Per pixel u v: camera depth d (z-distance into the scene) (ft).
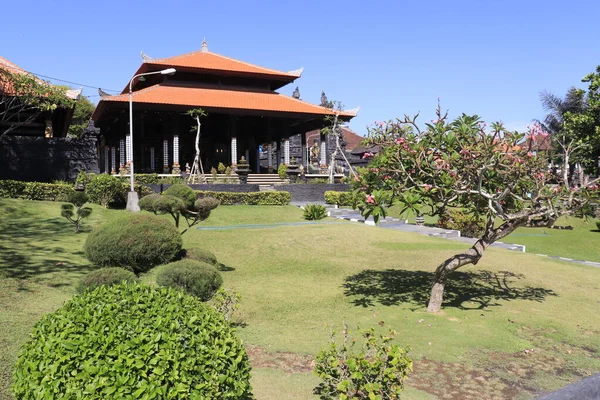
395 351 17.24
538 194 30.14
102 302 13.80
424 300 35.68
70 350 12.03
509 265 50.06
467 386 21.03
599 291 40.91
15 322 24.82
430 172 30.42
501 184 32.60
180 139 151.53
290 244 55.42
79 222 60.70
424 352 24.76
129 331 12.60
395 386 17.04
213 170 118.62
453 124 31.71
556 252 74.02
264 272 44.06
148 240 30.78
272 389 19.49
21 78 75.66
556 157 34.01
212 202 47.65
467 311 32.89
